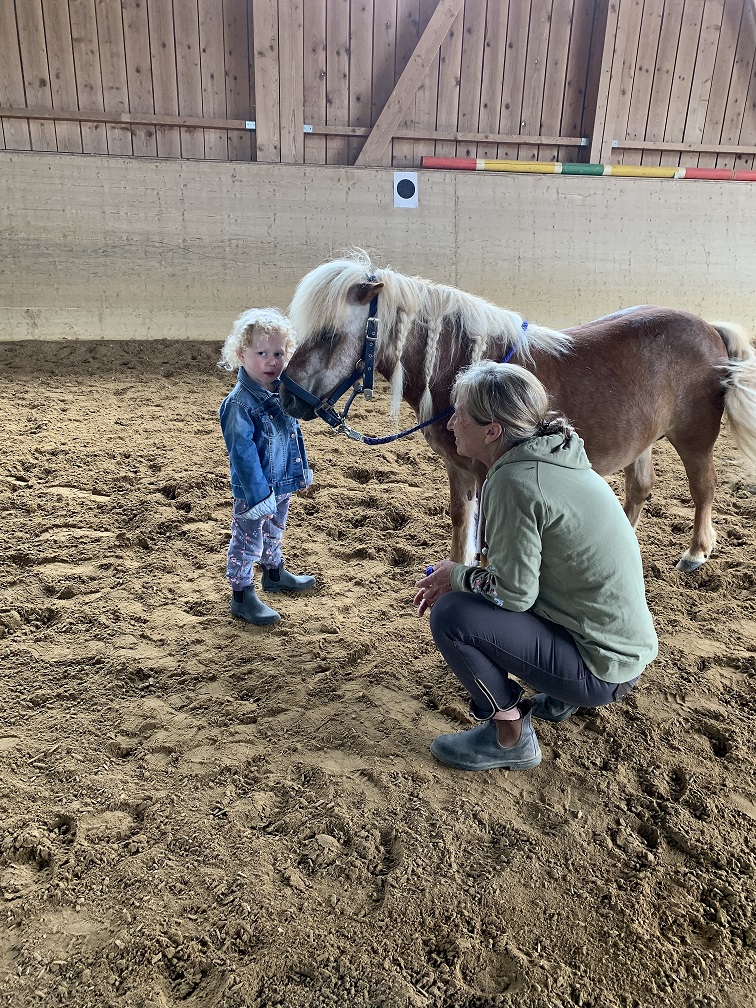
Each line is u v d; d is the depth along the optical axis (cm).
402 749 209
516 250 740
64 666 241
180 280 693
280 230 700
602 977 146
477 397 164
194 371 618
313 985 142
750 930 157
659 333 274
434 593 187
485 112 727
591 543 165
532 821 186
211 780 195
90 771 196
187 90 680
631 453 277
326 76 691
